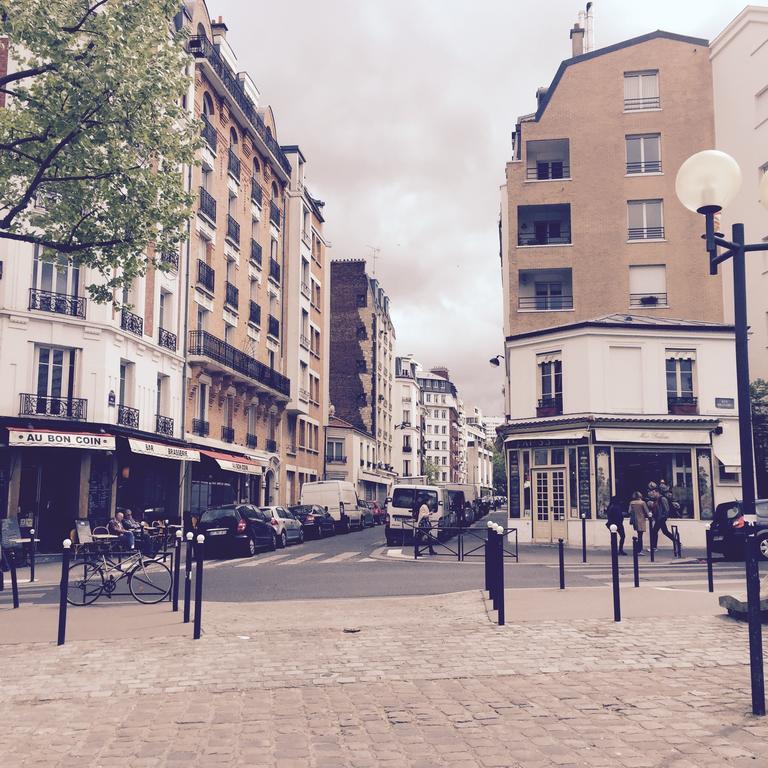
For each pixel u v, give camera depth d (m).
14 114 14.24
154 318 27.58
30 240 13.50
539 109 35.56
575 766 4.34
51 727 5.35
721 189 5.57
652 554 18.66
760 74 32.06
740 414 5.32
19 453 22.08
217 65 33.59
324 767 4.43
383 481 72.50
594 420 24.91
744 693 5.82
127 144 14.15
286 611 10.75
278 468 41.12
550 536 26.03
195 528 21.58
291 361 43.56
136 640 8.64
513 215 34.94
